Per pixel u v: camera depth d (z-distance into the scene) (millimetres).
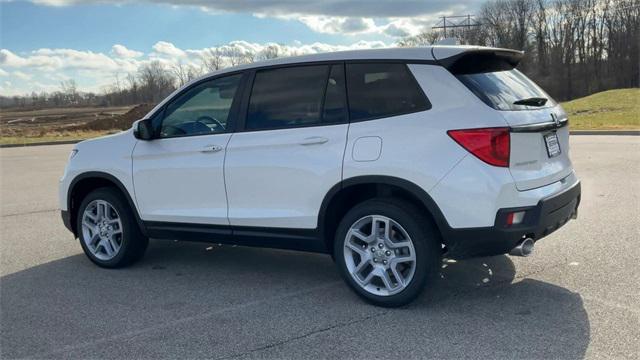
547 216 4152
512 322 4105
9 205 9828
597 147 16297
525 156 4109
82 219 5953
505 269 5277
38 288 5254
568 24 81125
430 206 4125
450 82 4184
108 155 5738
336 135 4500
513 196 3990
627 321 4043
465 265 5422
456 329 4023
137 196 5566
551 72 82938
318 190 4555
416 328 4066
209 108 5230
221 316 4441
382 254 4422
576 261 5445
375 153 4301
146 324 4332
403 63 4367
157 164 5402
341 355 3713
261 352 3797
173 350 3871
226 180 5016
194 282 5305
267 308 4578
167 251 6441
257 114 4953
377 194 4609
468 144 4016
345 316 4352
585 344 3715
